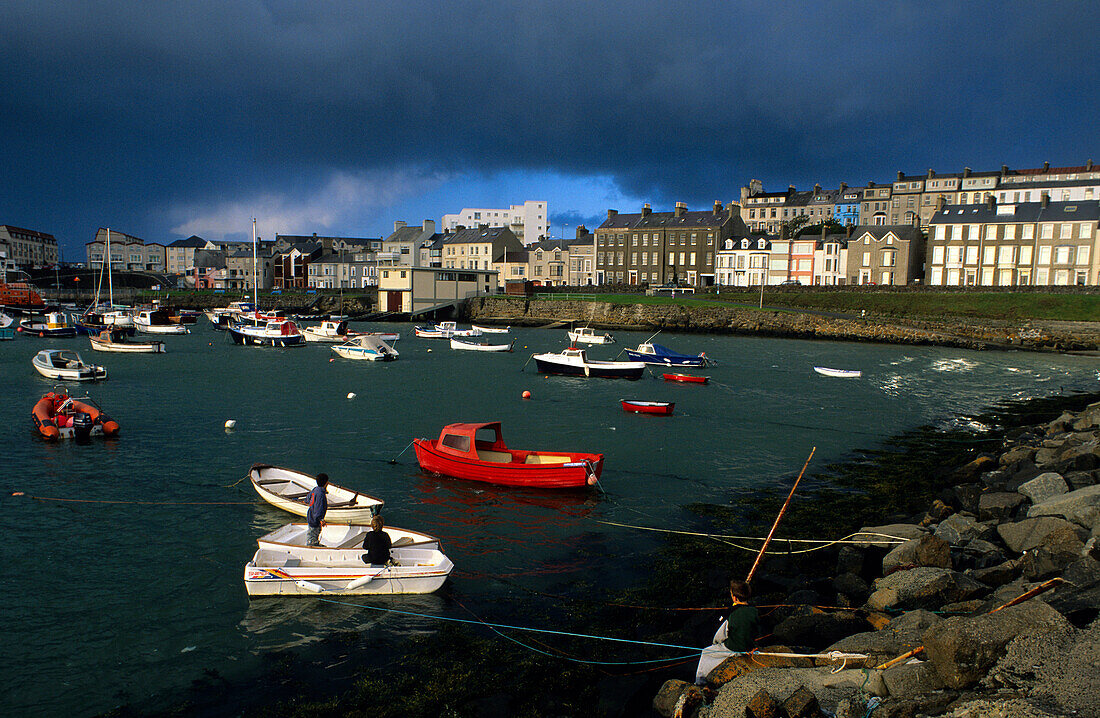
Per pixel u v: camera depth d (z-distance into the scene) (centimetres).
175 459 2578
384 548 1515
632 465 2597
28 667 1227
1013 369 5472
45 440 2852
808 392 4309
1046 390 4469
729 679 1005
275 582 1481
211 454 2653
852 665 997
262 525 1920
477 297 10894
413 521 1978
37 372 4784
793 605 1353
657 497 2214
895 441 3000
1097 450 2066
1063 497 1609
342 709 1102
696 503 2153
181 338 7719
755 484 2359
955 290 8750
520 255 13775
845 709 855
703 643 1274
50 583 1555
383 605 1463
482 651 1275
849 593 1425
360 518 1922
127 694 1152
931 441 2994
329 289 14150
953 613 1182
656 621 1386
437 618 1408
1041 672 821
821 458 2705
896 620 1152
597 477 2198
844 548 1609
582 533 1894
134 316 8919
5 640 1313
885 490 2253
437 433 3058
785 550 1741
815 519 1973
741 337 8162
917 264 10262
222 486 2258
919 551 1473
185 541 1802
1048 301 7806
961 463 2572
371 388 4316
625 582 1577
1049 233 8781
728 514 2042
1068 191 11494
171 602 1471
